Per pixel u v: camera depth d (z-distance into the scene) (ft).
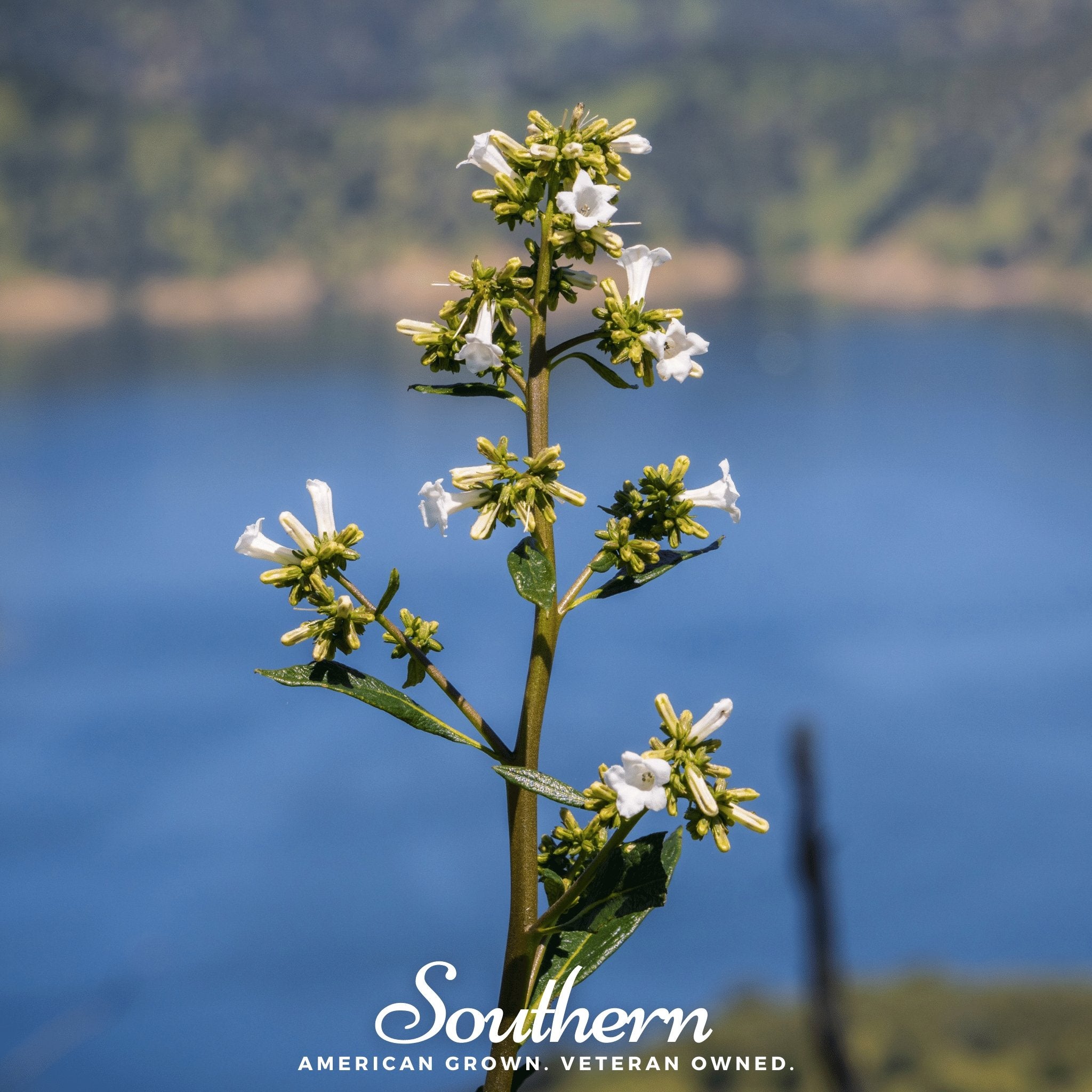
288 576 7.88
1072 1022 66.74
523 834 7.73
